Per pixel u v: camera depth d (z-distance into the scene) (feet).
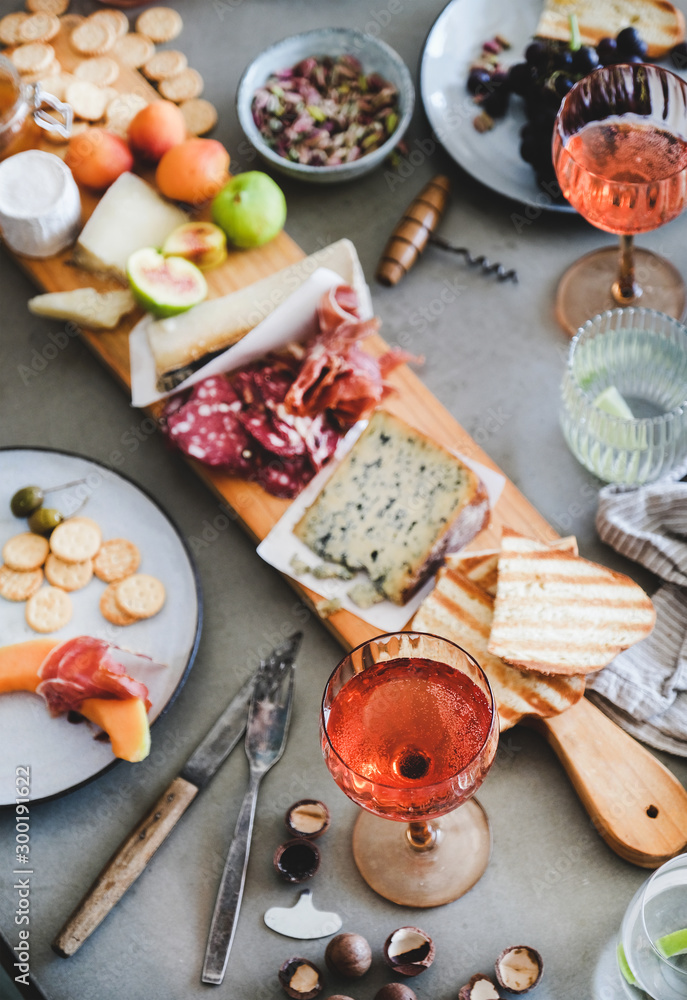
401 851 4.00
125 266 5.23
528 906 3.89
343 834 4.08
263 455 4.78
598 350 4.82
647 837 3.87
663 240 5.35
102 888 3.90
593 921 3.85
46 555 4.57
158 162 5.52
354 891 3.96
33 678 4.19
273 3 6.10
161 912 3.95
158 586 4.45
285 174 5.51
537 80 5.24
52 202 5.18
